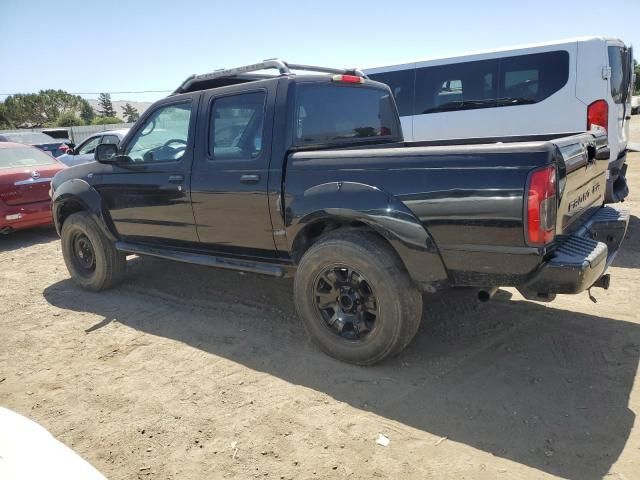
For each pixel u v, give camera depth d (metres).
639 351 3.62
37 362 3.90
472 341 3.89
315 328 3.70
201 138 4.21
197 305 4.89
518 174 2.81
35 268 6.64
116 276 5.36
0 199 7.82
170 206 4.47
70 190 5.25
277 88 3.82
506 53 7.17
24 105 69.50
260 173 3.80
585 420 2.90
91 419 3.11
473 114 7.54
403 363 3.61
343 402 3.18
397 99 8.16
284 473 2.59
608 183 6.54
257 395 3.29
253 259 4.12
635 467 2.52
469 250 3.02
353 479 2.53
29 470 1.79
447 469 2.57
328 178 3.49
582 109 6.67
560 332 3.96
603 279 3.40
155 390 3.41
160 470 2.65
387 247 3.35
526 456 2.64
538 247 2.83
